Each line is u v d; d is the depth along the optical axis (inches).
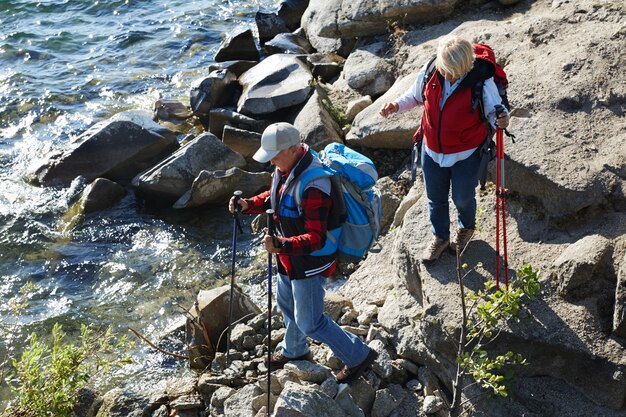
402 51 364.5
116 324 281.1
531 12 347.9
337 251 184.7
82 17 595.2
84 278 309.3
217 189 336.8
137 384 244.4
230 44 478.6
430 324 200.4
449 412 185.6
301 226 175.2
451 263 213.8
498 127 180.4
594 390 183.0
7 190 374.0
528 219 220.7
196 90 415.8
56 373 217.6
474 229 210.1
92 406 230.4
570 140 227.9
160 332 274.5
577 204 210.1
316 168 171.6
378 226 184.5
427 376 205.2
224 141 368.2
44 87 487.8
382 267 256.8
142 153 377.4
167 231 333.4
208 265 309.0
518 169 222.2
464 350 194.1
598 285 193.0
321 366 204.1
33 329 281.6
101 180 354.3
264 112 382.3
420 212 233.8
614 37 262.8
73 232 339.3
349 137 324.8
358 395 200.1
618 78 246.1
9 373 260.2
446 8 366.9
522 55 281.0
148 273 308.0
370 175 179.9
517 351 190.7
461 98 182.9
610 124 232.7
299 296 184.7
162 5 613.6
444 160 192.9
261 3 609.3
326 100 358.6
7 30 573.0
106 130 376.2
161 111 431.5
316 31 417.4
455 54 174.6
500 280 203.6
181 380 232.2
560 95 244.8
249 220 336.5
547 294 196.5
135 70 509.7
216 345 243.1
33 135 434.3
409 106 199.3
